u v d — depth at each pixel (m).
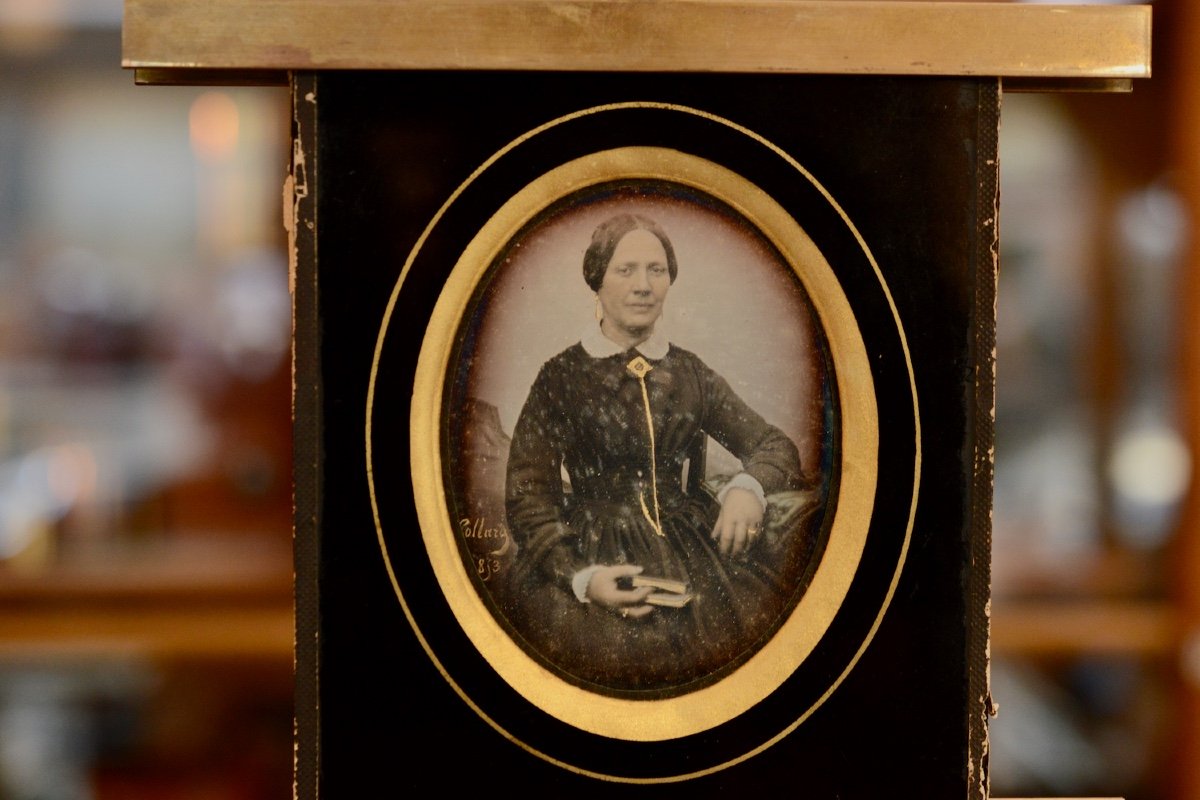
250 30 0.52
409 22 0.52
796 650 0.55
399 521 0.54
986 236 0.54
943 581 0.55
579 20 0.53
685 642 0.55
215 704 0.99
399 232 0.53
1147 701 0.97
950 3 0.54
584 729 0.54
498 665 0.54
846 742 0.55
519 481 0.55
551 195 0.54
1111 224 0.97
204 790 0.97
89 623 0.94
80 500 0.98
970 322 0.55
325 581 0.53
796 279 0.55
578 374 0.55
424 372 0.54
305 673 0.53
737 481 0.55
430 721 0.54
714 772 0.54
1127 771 0.98
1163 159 0.96
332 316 0.53
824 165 0.54
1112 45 0.54
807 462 0.55
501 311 0.54
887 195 0.54
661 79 0.54
